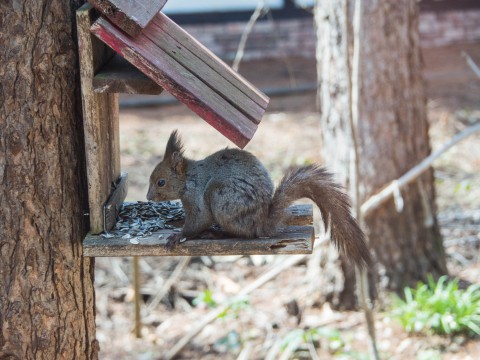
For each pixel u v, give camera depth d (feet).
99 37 15.85
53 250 17.28
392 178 33.40
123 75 16.74
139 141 53.93
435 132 54.08
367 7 32.24
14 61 16.47
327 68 33.68
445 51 72.02
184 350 33.04
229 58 72.28
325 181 18.24
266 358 31.78
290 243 17.30
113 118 19.16
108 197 18.44
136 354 32.71
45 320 17.49
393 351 31.60
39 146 16.85
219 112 16.24
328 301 35.27
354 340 32.50
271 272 32.32
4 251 17.08
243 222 17.60
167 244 17.24
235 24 72.08
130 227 18.40
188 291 37.37
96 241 17.17
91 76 16.40
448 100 60.34
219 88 17.21
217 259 39.68
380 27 32.48
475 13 73.46
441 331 32.42
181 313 36.06
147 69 15.96
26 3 16.35
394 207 34.19
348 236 18.40
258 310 35.32
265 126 57.26
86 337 18.24
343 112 33.22
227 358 32.24
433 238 35.29
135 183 45.96
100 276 38.60
